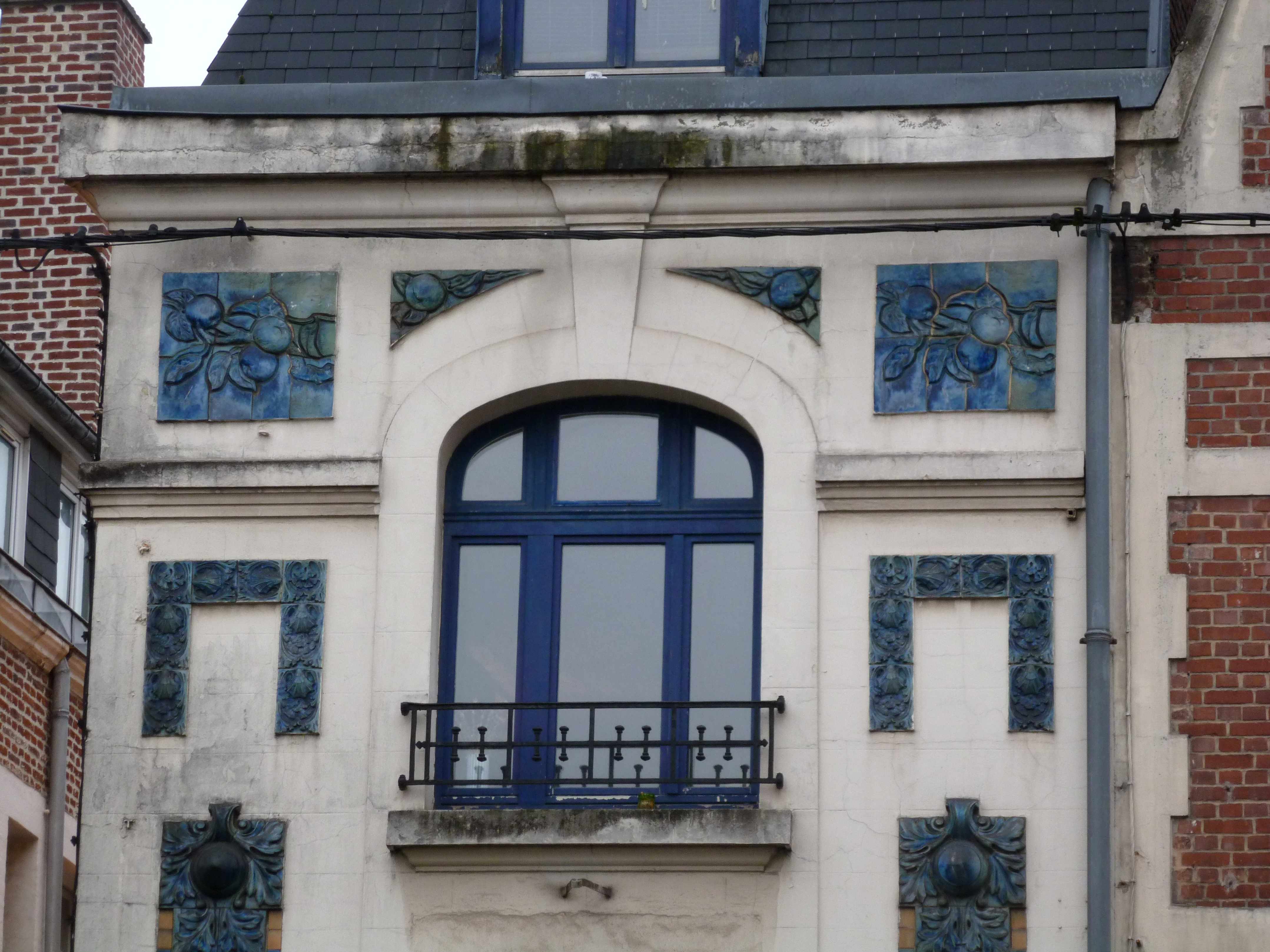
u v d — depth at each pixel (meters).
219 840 16.98
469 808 16.97
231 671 17.31
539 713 17.33
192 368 17.81
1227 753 16.48
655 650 17.45
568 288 17.70
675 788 17.03
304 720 17.16
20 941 23.03
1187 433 17.03
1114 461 17.03
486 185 17.80
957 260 17.47
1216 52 17.61
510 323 17.70
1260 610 16.69
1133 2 18.27
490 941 16.69
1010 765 16.62
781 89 17.77
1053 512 17.02
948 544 17.05
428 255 17.88
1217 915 16.23
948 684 16.81
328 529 17.53
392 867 16.84
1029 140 17.30
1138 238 17.39
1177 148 17.48
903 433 17.23
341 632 17.33
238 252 17.97
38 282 25.11
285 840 16.97
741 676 17.31
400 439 17.59
